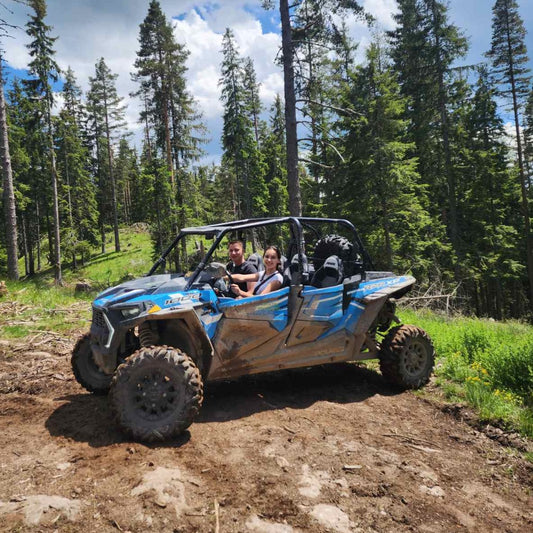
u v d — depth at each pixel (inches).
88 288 585.9
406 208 746.2
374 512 102.4
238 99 1268.5
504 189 1098.7
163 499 101.6
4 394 178.7
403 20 1090.7
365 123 713.0
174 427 130.3
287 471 118.4
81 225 1615.4
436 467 126.2
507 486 118.0
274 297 169.8
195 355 157.6
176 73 1127.6
